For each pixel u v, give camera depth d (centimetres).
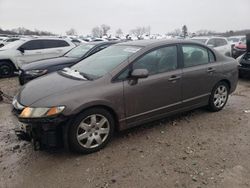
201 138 466
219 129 503
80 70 489
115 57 477
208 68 550
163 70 488
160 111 489
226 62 589
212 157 404
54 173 373
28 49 1262
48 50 1288
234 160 395
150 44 487
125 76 445
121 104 437
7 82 1095
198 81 535
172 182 346
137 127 513
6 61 1244
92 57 534
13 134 507
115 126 450
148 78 464
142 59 464
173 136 475
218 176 356
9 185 352
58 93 400
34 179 362
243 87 864
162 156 409
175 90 501
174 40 519
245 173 362
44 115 381
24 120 389
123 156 411
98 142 426
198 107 559
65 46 1326
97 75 443
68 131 401
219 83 582
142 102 461
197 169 373
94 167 385
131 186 341
